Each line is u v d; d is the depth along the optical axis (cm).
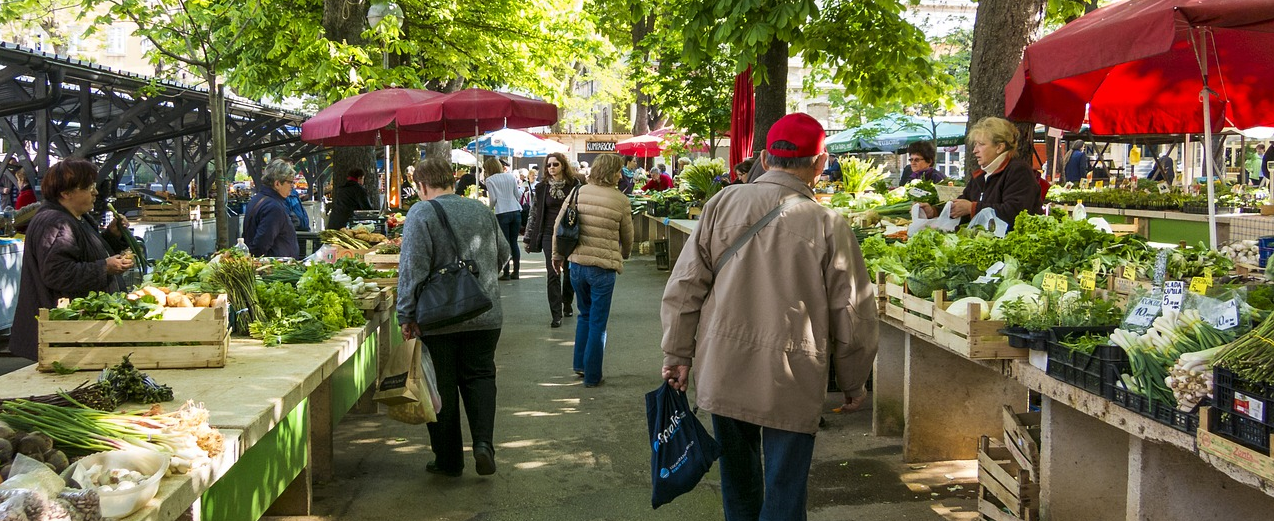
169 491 271
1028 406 555
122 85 1293
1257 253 614
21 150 1455
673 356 361
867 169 1331
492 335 527
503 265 537
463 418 675
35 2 1623
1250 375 270
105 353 415
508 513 477
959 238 620
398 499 495
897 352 596
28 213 952
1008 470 443
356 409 673
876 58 1253
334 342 491
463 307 482
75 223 499
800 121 357
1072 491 397
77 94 1334
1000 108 807
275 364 434
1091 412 349
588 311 775
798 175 358
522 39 2111
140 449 283
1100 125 754
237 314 505
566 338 955
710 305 357
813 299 346
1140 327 363
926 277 507
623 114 4691
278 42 1605
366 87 1438
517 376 782
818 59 1270
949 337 439
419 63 1958
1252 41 633
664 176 2156
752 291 348
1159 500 340
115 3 1168
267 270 625
